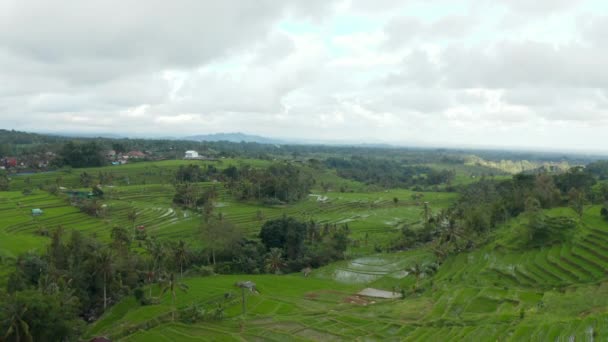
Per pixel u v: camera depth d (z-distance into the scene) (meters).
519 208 142.25
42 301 55.16
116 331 68.44
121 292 86.56
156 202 173.88
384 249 133.12
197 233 130.25
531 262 89.94
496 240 113.31
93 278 82.00
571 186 166.25
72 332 62.53
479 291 78.44
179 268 106.50
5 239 99.94
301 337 64.88
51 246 87.06
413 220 171.38
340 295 90.31
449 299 76.56
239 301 84.00
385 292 92.81
